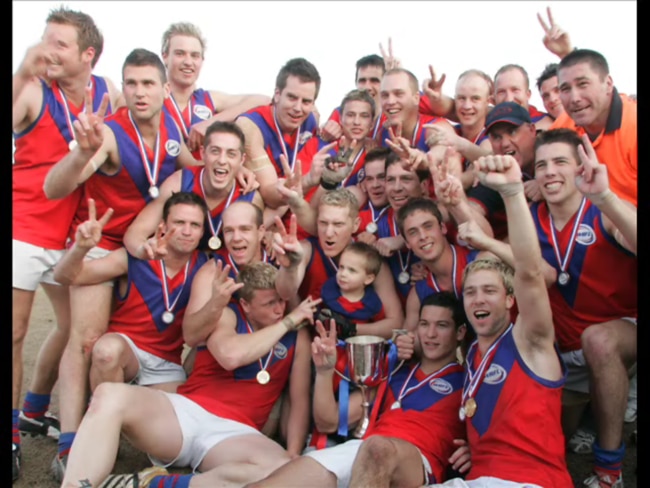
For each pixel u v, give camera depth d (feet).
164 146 14.40
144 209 13.94
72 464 9.95
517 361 10.20
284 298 12.53
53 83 14.10
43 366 13.82
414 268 13.60
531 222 9.36
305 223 14.03
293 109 15.79
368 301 12.94
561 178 12.03
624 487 11.25
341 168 14.88
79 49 13.64
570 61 13.16
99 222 11.93
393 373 12.00
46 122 13.85
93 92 15.62
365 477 9.44
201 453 11.39
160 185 14.30
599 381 11.10
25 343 19.48
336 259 13.66
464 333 11.89
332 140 17.57
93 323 12.88
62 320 13.87
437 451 10.77
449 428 11.05
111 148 13.57
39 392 13.84
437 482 10.52
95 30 13.92
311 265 13.75
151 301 12.86
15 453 11.84
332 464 10.34
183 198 12.90
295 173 13.88
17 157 13.96
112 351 12.12
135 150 13.85
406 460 9.95
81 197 14.24
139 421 10.88
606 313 12.28
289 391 12.57
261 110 16.34
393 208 14.75
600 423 11.09
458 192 12.55
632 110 13.61
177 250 12.89
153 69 13.58
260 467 10.78
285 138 16.47
